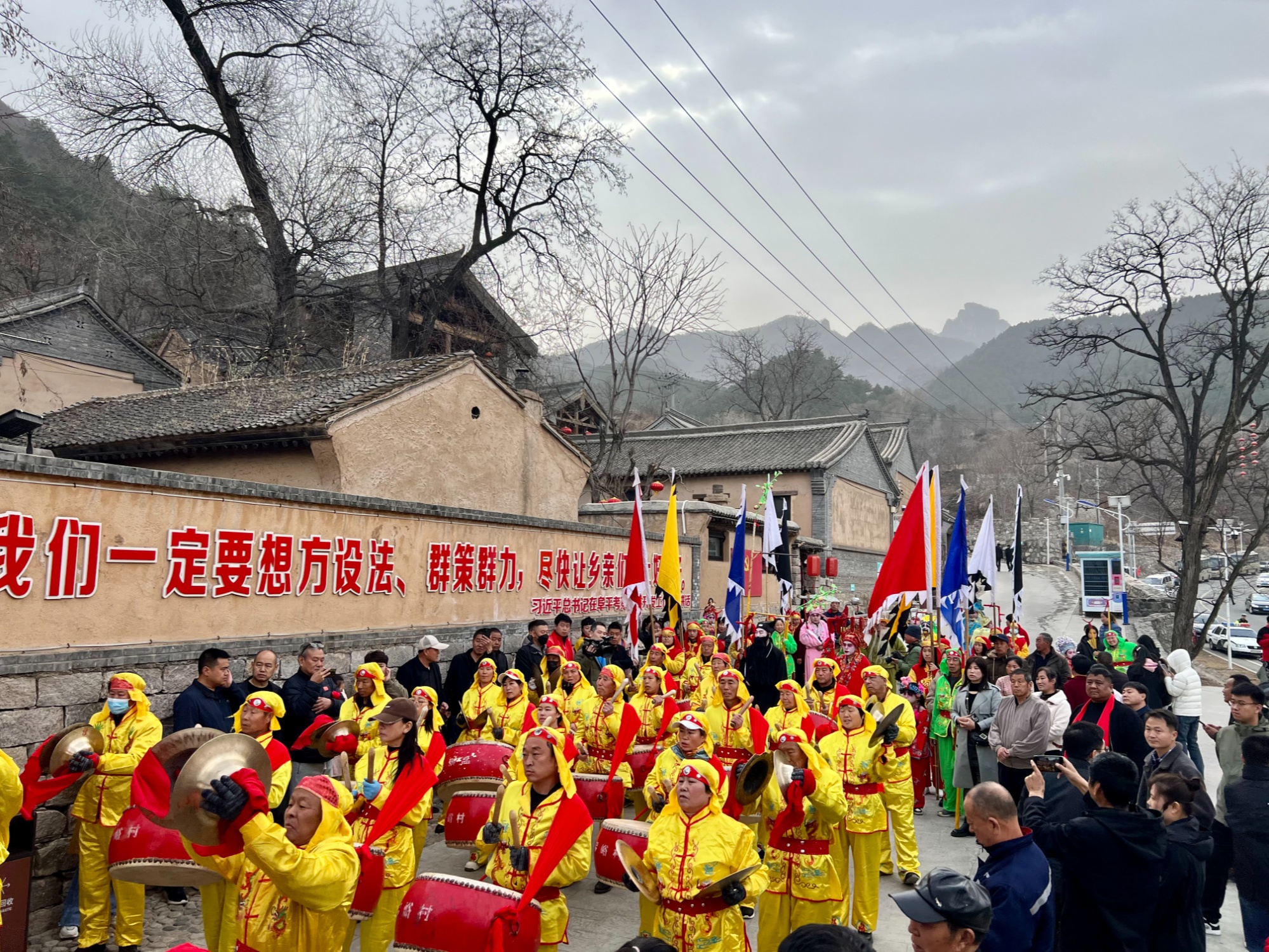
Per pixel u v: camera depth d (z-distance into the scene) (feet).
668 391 182.91
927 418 337.11
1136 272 83.97
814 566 86.33
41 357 75.61
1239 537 114.11
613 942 20.80
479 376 46.16
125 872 16.65
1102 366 111.45
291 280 85.51
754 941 22.12
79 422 48.14
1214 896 22.16
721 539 71.41
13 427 38.40
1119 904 13.44
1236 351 81.05
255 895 13.15
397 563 34.47
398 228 90.43
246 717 18.69
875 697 24.58
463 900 14.67
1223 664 93.30
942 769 33.37
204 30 80.02
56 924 20.88
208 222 89.35
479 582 39.40
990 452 272.10
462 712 29.84
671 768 19.34
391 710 17.44
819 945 8.31
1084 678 31.63
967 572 37.50
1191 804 15.24
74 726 18.11
